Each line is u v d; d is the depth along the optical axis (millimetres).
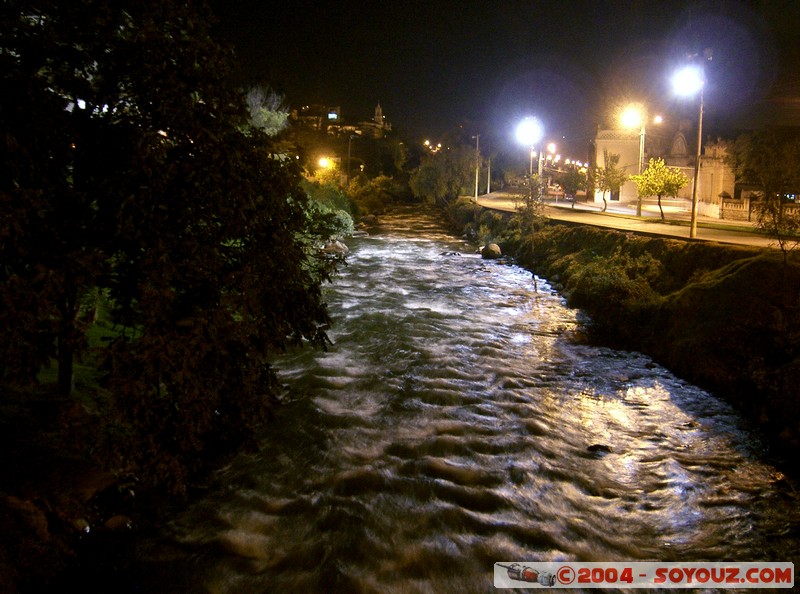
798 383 11625
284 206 8469
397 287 25391
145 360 6793
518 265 31453
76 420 8617
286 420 11211
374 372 14242
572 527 8273
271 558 7324
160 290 6754
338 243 34375
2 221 5672
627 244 23734
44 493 7254
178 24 7586
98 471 7895
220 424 8555
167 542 7500
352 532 7867
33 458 7711
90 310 9891
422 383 13578
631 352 16438
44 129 6363
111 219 6996
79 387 9859
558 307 21812
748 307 14484
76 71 7648
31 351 6203
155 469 7469
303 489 8867
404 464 9758
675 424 11789
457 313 20781
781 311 13938
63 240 6680
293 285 8430
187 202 7262
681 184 32594
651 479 9672
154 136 6855
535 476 9570
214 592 6707
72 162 7293
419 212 63000
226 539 7602
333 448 10172
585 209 43469
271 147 8523
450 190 63438
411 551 7555
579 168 51031
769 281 14758
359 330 18062
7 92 6277
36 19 7293
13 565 6191
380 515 8281
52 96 6613
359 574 7086
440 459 9984
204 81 7582
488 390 13352
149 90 7184
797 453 10484
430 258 33750
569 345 17094
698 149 21875
